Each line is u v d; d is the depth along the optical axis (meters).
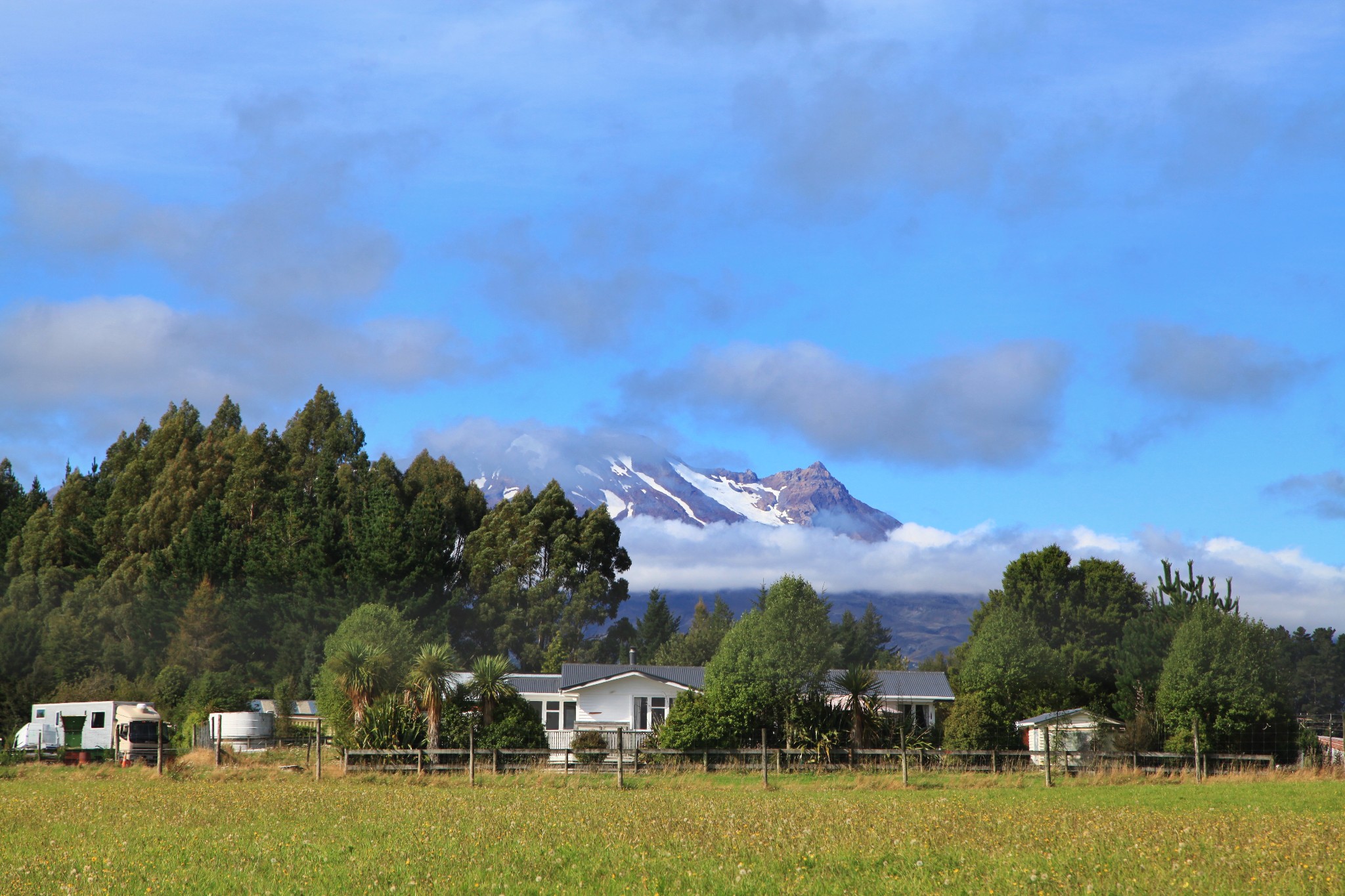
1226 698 46.06
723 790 33.25
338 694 51.00
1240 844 17.61
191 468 116.44
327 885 14.40
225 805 26.14
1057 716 49.31
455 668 46.12
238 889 14.21
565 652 102.38
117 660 94.44
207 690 75.81
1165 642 61.25
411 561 100.94
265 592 101.50
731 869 15.30
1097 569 76.00
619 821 21.83
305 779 37.22
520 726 43.91
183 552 104.88
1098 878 14.36
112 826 21.58
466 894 13.66
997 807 26.03
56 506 122.69
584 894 13.61
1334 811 25.50
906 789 34.19
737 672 47.31
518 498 121.69
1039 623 75.81
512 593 109.81
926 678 65.75
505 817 22.92
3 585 117.50
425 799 28.22
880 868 15.67
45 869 15.78
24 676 84.12
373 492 109.94
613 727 57.50
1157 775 39.09
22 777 40.78
